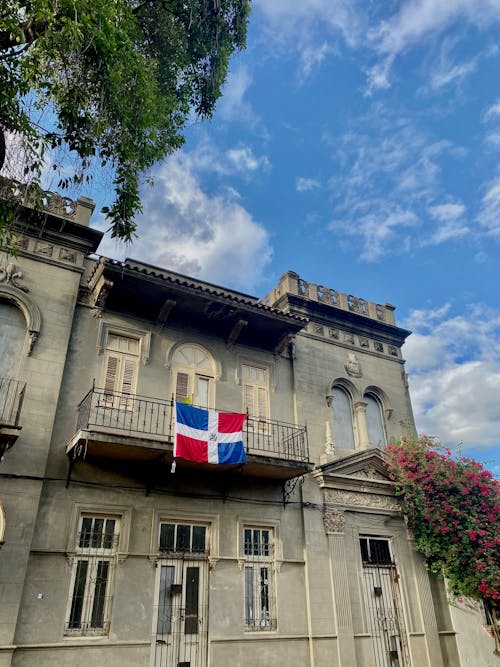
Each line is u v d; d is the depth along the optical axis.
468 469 14.98
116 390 12.31
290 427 14.30
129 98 8.03
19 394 10.85
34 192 7.50
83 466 11.08
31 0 6.46
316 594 12.70
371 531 14.40
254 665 11.27
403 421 17.16
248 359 14.76
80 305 12.66
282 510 13.25
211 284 14.88
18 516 9.91
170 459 11.42
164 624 10.78
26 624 9.38
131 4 9.38
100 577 10.53
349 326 17.47
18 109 6.76
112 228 8.25
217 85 10.48
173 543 11.59
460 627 14.45
